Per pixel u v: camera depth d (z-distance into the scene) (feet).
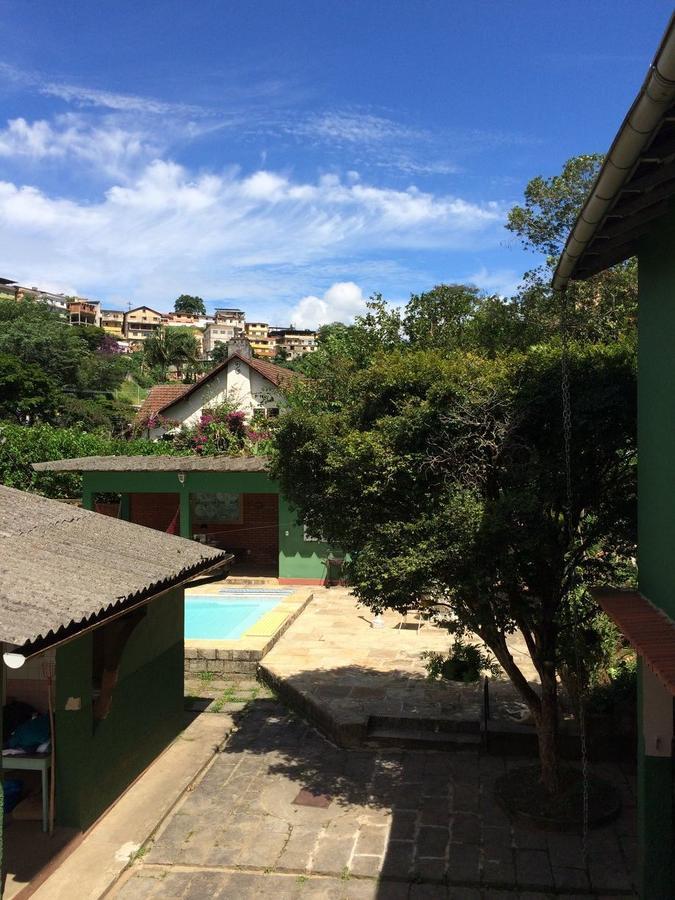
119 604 20.75
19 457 66.59
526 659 38.78
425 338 64.08
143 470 57.11
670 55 9.09
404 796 25.66
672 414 16.48
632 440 21.79
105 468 57.16
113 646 24.16
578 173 57.31
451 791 25.94
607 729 28.02
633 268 50.75
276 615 48.39
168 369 237.86
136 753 27.14
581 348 24.85
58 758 22.89
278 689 36.86
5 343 162.30
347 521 24.02
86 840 22.79
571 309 52.80
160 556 27.17
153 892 20.35
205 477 60.03
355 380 25.26
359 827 23.56
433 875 20.74
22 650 15.80
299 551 60.49
